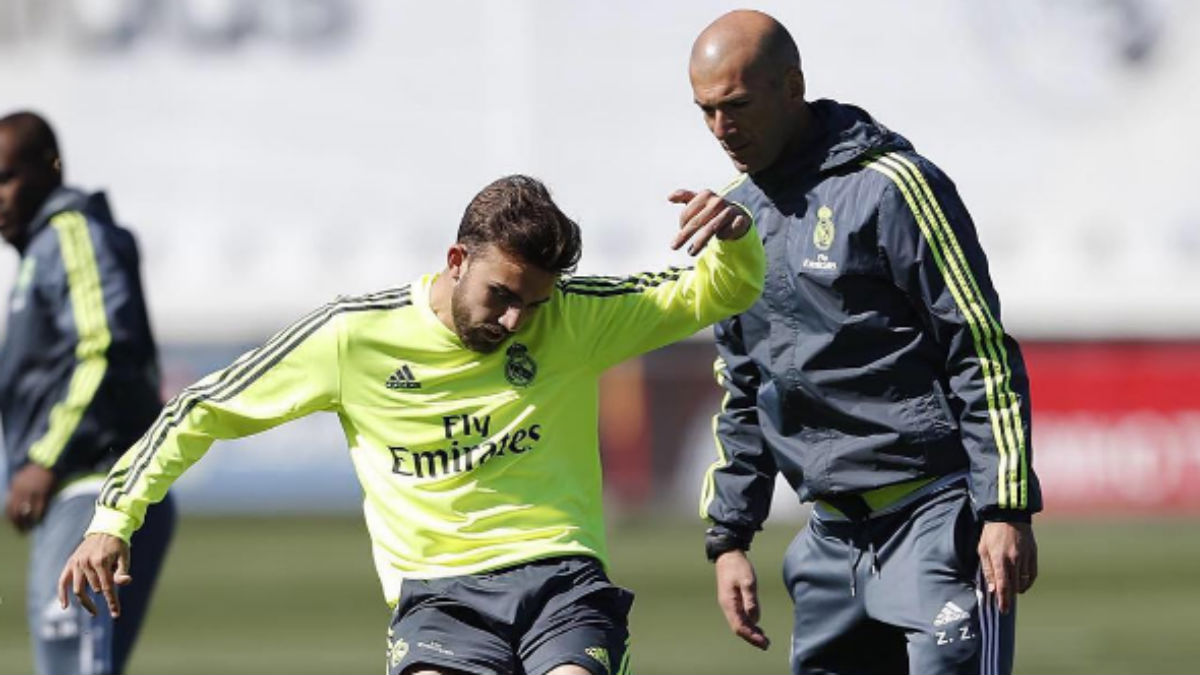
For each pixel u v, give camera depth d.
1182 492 72.56
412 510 19.03
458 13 84.38
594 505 19.45
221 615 46.56
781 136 20.69
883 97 81.94
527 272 18.11
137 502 18.70
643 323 19.27
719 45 20.48
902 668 22.09
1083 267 80.38
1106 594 49.91
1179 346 78.56
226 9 85.31
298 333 19.02
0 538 65.94
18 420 25.14
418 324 18.89
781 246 21.05
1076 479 72.88
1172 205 80.69
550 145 83.25
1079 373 73.56
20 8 85.56
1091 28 81.38
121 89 85.38
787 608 47.25
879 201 20.30
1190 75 81.00
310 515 73.12
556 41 83.50
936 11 81.88
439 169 84.12
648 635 42.97
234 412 18.83
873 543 21.14
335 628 44.22
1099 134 81.19
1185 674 37.34
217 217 84.44
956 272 20.08
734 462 22.45
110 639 24.91
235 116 84.94
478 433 18.97
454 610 18.88
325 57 84.94
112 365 24.84
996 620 20.44
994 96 81.69
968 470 20.80
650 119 82.75
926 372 20.70
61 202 25.39
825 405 21.06
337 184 84.50
